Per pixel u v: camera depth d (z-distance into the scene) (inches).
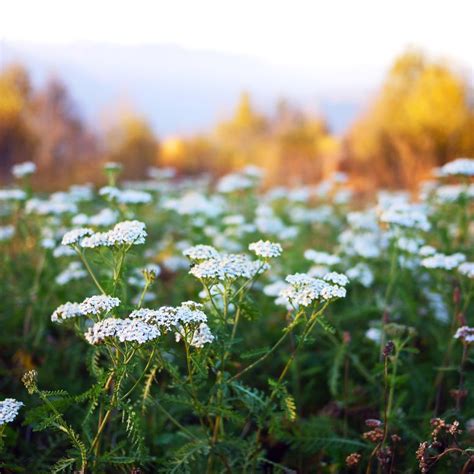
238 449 26.2
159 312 22.0
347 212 66.2
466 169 39.3
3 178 118.6
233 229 47.1
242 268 23.9
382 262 42.0
